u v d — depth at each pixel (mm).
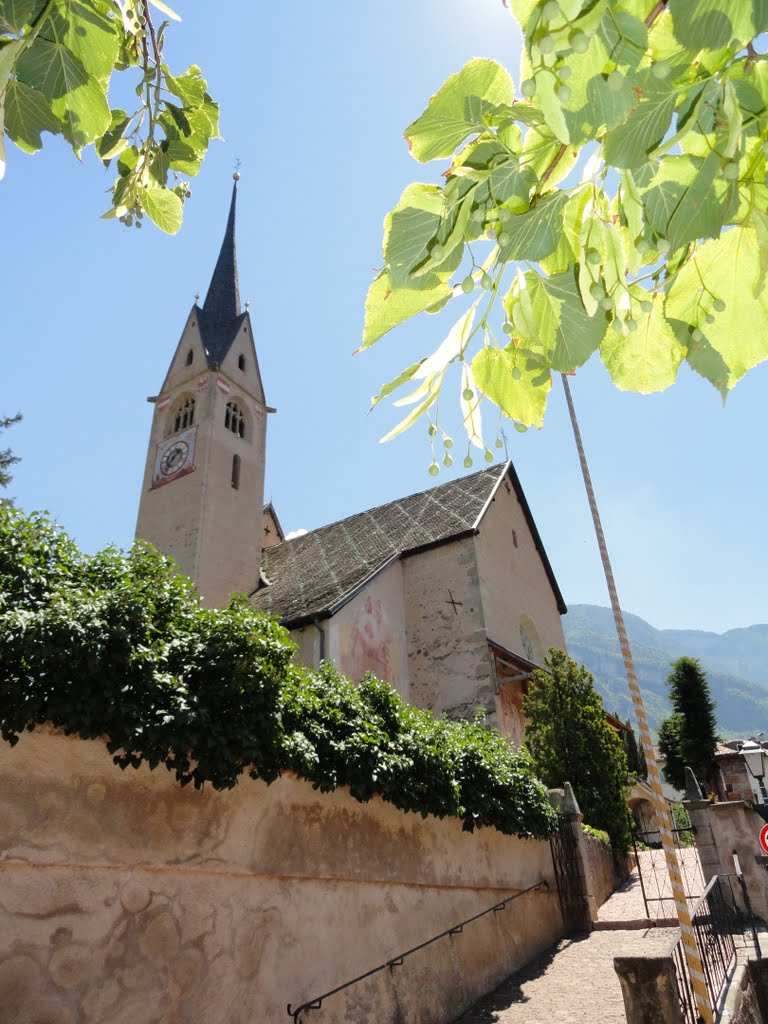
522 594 22797
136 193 2869
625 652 4473
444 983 8406
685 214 1630
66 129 1936
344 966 7059
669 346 2062
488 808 9930
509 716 18781
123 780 5543
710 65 1463
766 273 1735
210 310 32250
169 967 5438
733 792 28047
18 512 5988
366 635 18438
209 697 5918
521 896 10938
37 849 4879
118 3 2393
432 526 22250
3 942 4555
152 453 27891
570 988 8938
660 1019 4641
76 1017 4777
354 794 7348
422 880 8672
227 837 6246
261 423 29172
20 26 1791
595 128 1314
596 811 14891
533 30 1252
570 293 1885
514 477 25469
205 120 2961
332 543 25438
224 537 24812
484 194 1606
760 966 8086
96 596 5766
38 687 4922
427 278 1683
